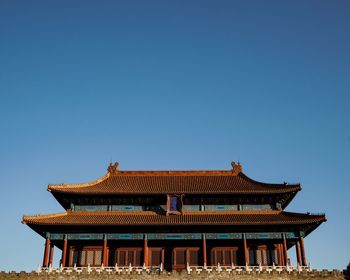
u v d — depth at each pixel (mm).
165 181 74062
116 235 62938
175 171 77125
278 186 68250
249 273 54281
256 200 68250
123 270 54469
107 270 54594
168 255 64125
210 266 59656
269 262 63938
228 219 63688
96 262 63812
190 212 66875
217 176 76625
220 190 67562
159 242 64625
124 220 63250
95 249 64750
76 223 61188
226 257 64188
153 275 53938
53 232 63219
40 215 61938
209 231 63281
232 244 64938
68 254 64562
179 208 66188
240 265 63625
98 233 63094
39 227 62656
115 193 66000
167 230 63281
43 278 54062
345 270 55312
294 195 69188
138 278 53844
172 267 63125
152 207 67750
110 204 67562
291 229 63750
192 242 64625
